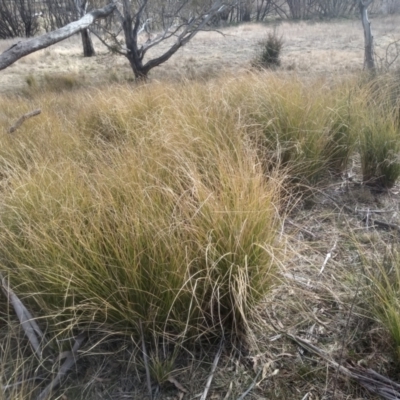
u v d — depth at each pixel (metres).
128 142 3.47
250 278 2.06
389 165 3.49
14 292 2.22
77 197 2.48
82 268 2.02
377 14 26.92
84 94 7.18
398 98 4.40
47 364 2.03
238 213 2.14
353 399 1.82
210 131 3.37
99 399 1.89
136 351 2.07
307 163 3.41
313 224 3.12
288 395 1.86
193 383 1.94
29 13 26.53
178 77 10.23
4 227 2.31
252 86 4.29
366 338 2.08
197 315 2.08
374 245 2.68
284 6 35.12
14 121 4.76
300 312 2.19
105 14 4.05
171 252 2.01
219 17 28.84
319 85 4.80
